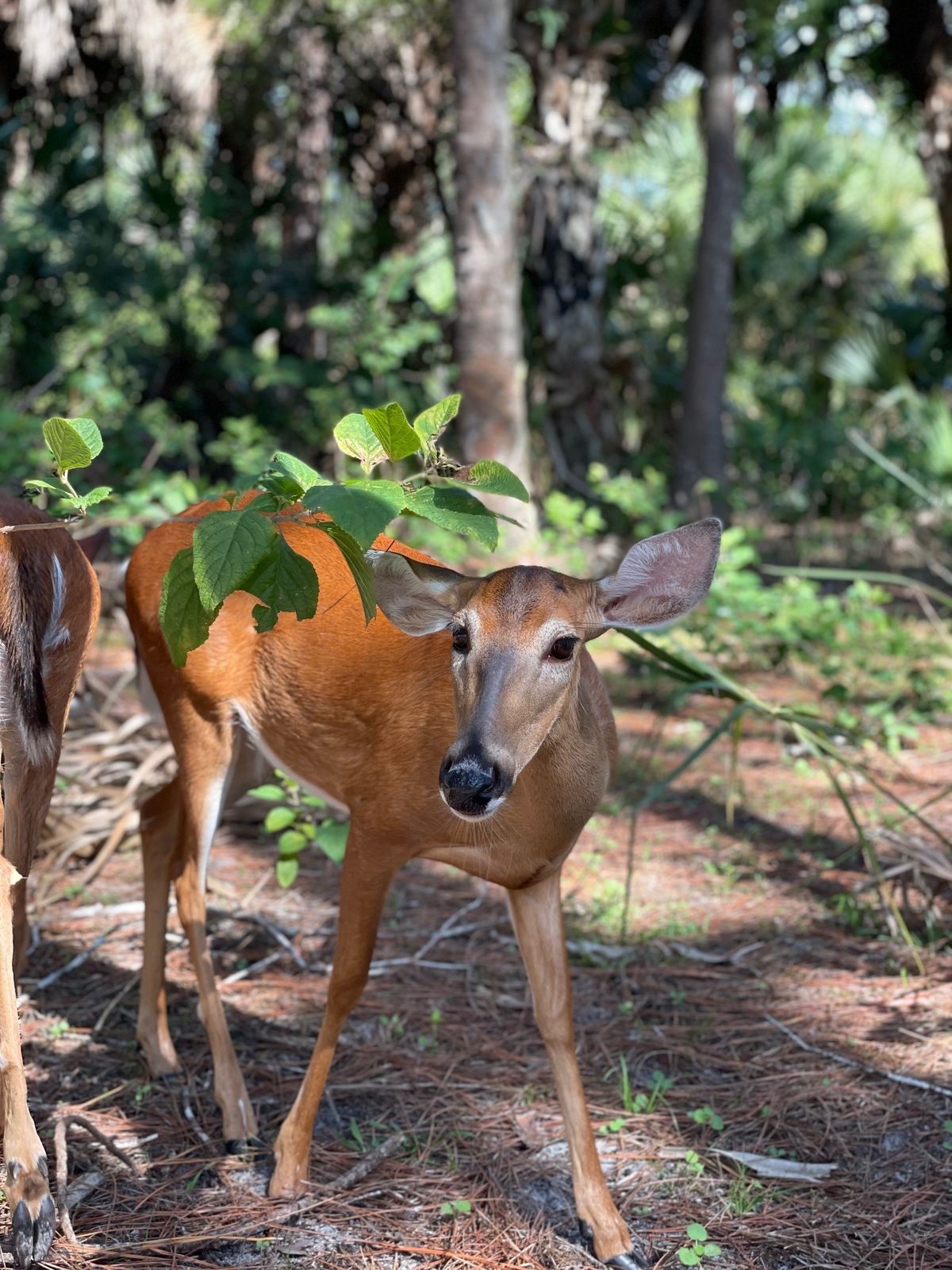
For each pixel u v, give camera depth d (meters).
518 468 10.66
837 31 18.09
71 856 5.39
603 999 4.38
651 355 18.00
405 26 16.59
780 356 20.83
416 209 18.23
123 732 5.80
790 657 9.48
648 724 8.05
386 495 2.48
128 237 16.50
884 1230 3.13
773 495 16.98
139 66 15.67
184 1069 3.84
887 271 21.59
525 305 14.38
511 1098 3.73
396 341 14.02
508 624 2.71
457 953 4.73
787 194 20.16
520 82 18.97
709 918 5.07
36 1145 2.79
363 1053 3.95
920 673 8.30
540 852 3.04
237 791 3.96
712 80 14.11
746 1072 3.89
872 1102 3.71
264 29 16.39
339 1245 3.04
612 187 20.80
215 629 3.51
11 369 14.48
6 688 2.97
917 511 15.50
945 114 16.34
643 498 11.23
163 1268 2.92
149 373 14.55
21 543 3.08
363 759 3.22
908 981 4.49
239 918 4.95
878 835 5.09
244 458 9.62
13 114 15.91
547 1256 3.03
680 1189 3.30
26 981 4.36
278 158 18.75
